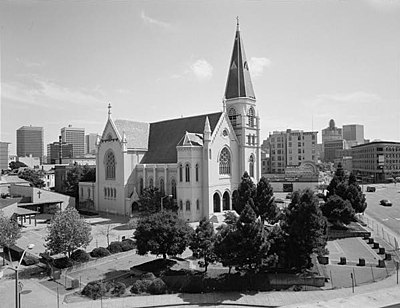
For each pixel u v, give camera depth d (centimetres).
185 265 5203
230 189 9144
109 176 10169
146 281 4366
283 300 3953
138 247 4984
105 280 4722
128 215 9438
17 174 15950
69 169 12275
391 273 4769
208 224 5000
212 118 9275
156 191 8588
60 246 5206
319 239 4609
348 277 4653
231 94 9531
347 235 6825
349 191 7931
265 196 6912
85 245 5512
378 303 3691
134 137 10131
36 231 7800
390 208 10169
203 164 8469
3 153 18025
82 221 5528
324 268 4916
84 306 3903
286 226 4766
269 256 4703
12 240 5494
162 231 4953
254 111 9762
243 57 9612
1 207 8200
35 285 4622
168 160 9375
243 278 4378
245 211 4409
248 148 9531
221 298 4062
